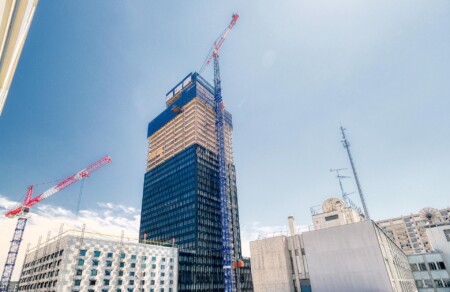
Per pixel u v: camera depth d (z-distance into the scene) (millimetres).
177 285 101500
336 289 41219
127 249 88250
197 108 173625
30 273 96562
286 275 50844
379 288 38000
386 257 42219
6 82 5543
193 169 147000
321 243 44906
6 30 4492
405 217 145500
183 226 134875
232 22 145250
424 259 60969
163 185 160250
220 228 141375
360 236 41812
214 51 151625
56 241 83688
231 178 169750
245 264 140500
